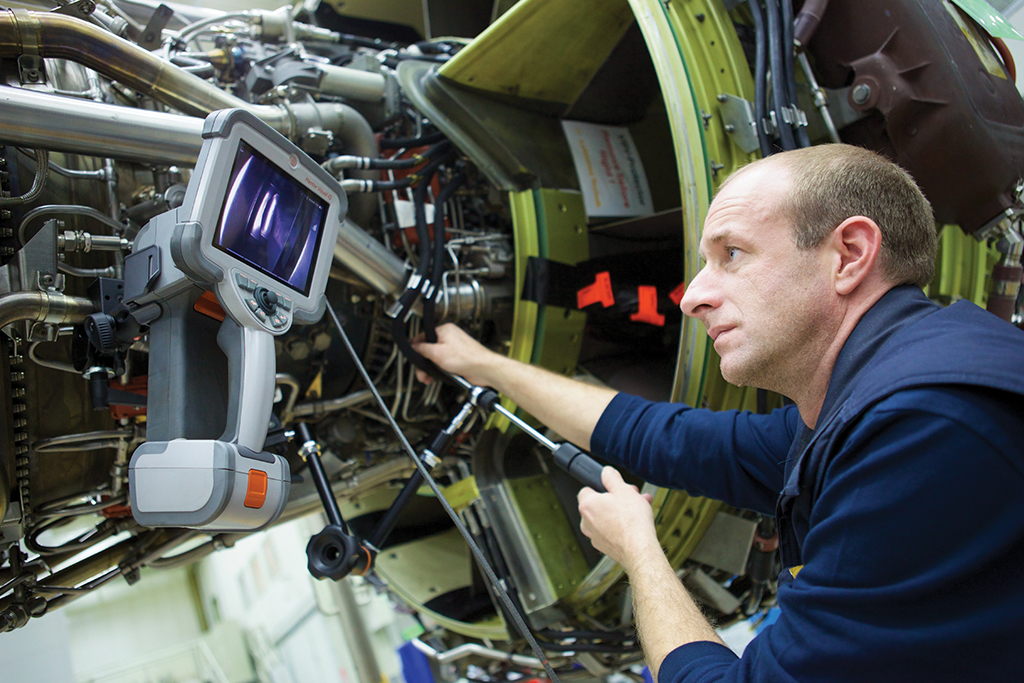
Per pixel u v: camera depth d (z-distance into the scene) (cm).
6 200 141
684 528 198
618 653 212
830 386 108
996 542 86
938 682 89
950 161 186
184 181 177
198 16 219
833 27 198
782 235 112
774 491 150
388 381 220
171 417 129
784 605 101
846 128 200
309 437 176
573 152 234
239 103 178
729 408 191
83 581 194
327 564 162
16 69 151
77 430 172
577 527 232
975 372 89
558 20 212
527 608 209
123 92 182
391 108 224
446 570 275
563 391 179
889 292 110
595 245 230
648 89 261
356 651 340
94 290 142
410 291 194
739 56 198
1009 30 196
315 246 150
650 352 263
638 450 163
